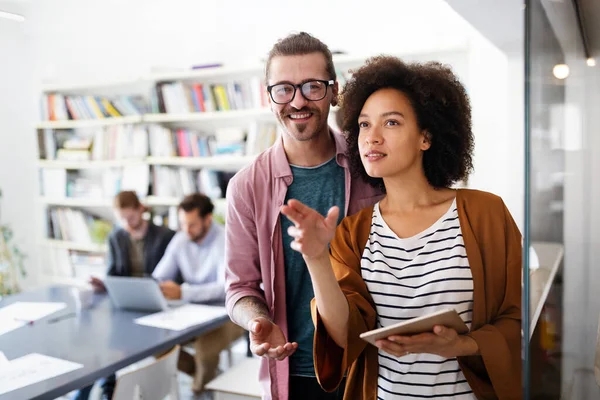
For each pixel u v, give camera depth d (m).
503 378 1.20
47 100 4.97
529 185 0.92
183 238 3.43
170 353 2.23
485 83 3.34
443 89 1.37
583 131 1.82
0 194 4.94
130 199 3.50
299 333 1.68
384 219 1.38
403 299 1.29
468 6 2.13
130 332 2.48
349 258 1.37
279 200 1.68
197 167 4.49
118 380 1.92
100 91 4.89
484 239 1.29
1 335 2.48
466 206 1.33
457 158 1.40
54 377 1.98
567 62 1.54
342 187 1.69
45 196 5.04
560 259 1.38
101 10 4.78
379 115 1.33
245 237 1.74
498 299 1.28
